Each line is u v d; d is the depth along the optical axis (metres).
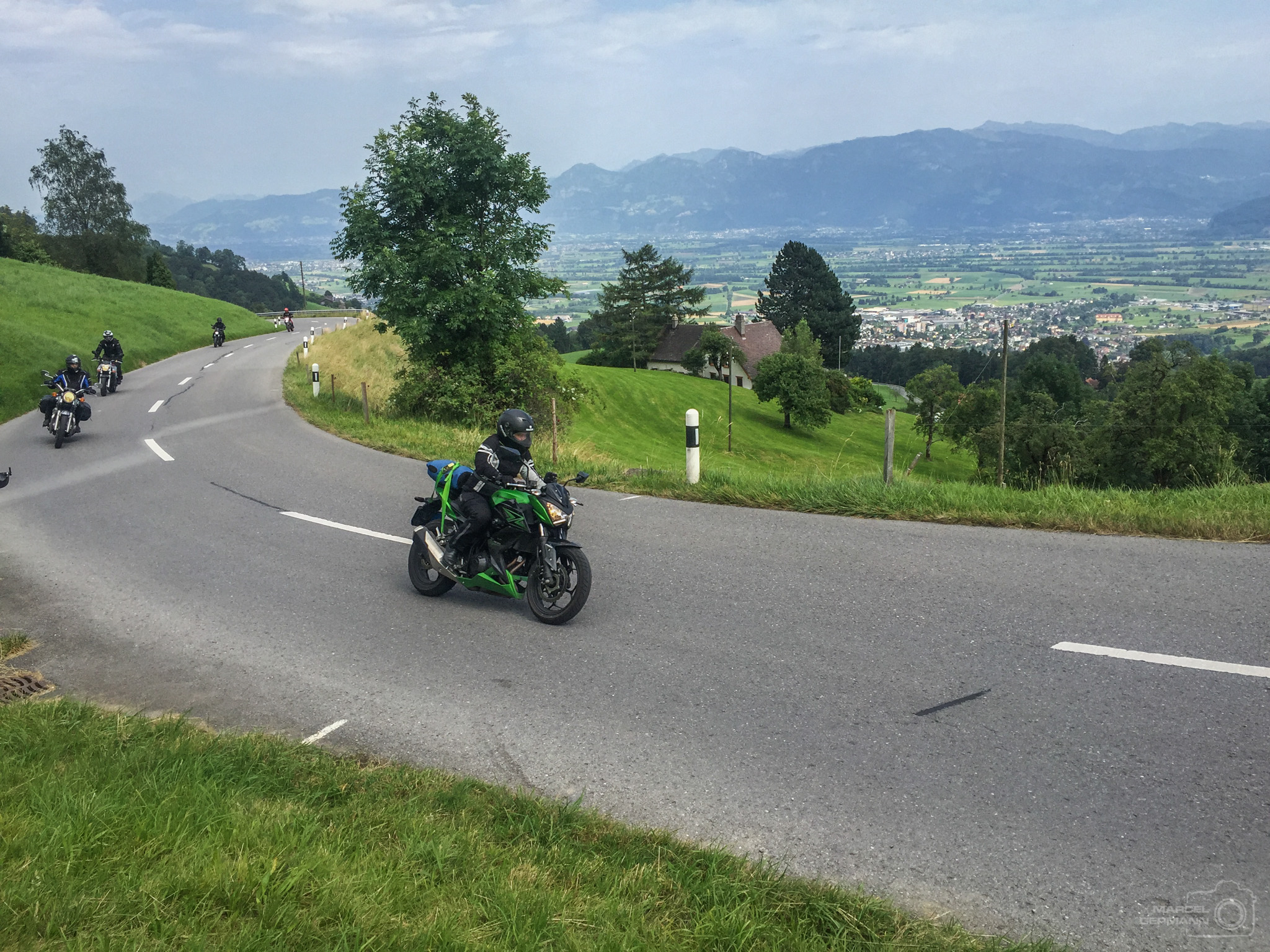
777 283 130.50
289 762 4.62
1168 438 45.03
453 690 5.64
